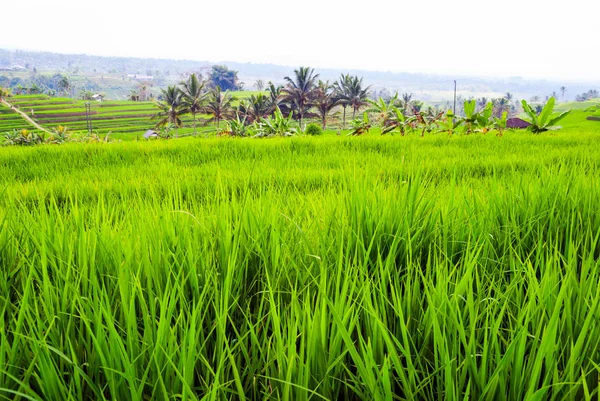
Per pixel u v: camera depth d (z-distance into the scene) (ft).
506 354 4.38
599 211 9.31
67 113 518.78
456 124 48.75
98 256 7.29
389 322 5.84
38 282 6.48
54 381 4.41
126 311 5.30
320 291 5.48
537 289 5.46
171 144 35.99
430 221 8.48
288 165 24.17
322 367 4.84
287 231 8.23
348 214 8.70
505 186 11.82
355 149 33.35
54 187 18.42
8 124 449.06
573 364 4.36
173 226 8.13
